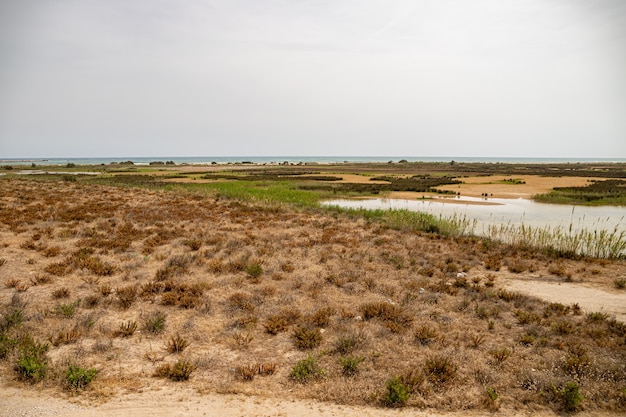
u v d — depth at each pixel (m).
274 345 7.16
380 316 8.49
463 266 12.98
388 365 6.43
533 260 14.33
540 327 8.03
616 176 69.69
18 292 9.34
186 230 18.02
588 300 9.96
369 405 5.37
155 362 6.39
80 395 5.39
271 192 38.44
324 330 7.84
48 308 8.40
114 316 8.24
